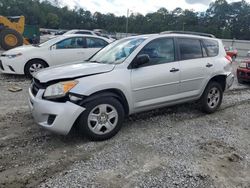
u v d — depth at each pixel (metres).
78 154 3.87
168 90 5.01
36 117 4.10
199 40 5.63
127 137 4.48
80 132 4.42
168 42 5.09
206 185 3.24
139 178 3.33
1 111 5.57
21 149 3.97
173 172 3.48
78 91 3.98
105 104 4.21
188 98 5.39
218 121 5.48
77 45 9.27
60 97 3.95
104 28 92.12
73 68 4.41
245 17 77.44
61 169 3.48
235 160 3.86
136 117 5.46
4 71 8.87
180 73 5.10
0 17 17.28
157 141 4.37
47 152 3.91
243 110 6.31
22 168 3.48
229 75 5.99
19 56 8.66
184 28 79.56
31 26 23.28
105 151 3.97
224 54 6.07
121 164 3.63
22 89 7.43
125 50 4.85
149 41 4.83
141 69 4.63
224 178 3.40
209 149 4.16
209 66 5.59
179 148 4.16
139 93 4.62
